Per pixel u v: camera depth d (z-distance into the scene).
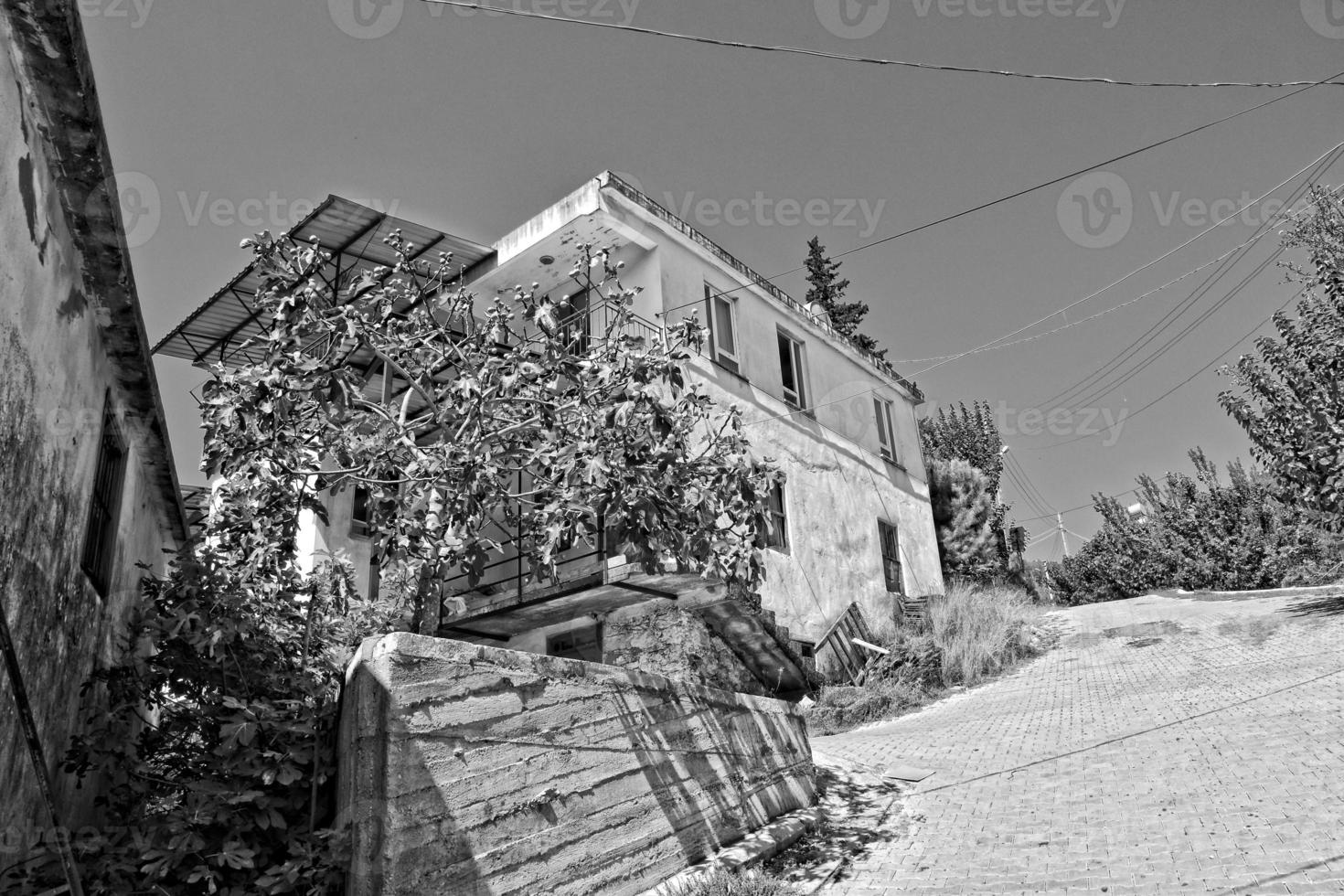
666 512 6.74
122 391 6.04
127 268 5.09
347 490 13.83
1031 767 8.70
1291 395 13.85
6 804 4.07
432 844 4.50
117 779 5.12
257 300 6.58
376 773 4.50
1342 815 6.00
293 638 6.47
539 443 7.13
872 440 18.45
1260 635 13.87
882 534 17.80
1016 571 27.11
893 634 15.87
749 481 7.23
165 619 5.79
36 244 4.32
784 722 7.99
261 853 4.80
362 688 4.75
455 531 6.22
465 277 13.53
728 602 10.70
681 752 6.48
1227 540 22.67
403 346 6.93
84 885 4.25
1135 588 25.95
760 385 15.04
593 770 5.62
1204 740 8.57
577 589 10.22
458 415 6.79
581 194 12.64
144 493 7.21
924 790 8.41
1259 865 5.43
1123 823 6.66
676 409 7.57
